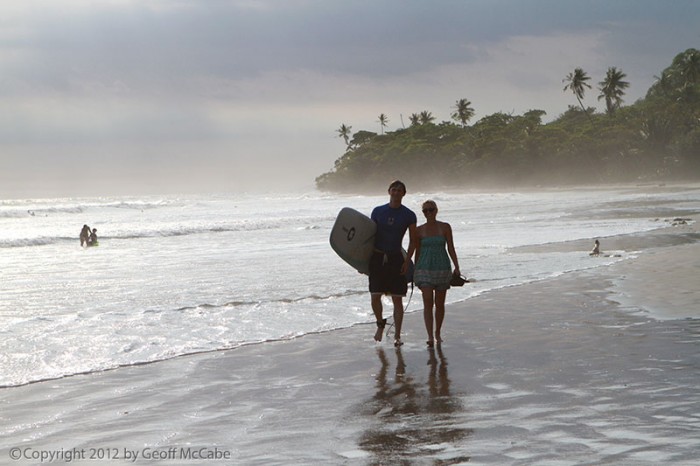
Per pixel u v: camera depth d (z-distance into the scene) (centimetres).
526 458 498
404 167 17688
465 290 1453
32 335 1066
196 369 839
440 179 17025
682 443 512
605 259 1955
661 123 13412
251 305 1369
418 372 797
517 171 15262
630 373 741
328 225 4738
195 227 4825
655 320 1054
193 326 1143
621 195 8094
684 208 4938
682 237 2591
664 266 1703
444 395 691
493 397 675
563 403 639
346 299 1422
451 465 491
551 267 1825
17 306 1446
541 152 15050
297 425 605
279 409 659
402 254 973
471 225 3947
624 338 932
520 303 1270
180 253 2930
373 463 502
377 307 976
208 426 609
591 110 17500
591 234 2933
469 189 15862
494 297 1351
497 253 2264
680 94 14050
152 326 1145
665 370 748
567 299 1294
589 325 1038
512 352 880
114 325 1157
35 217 7988
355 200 11325
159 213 8212
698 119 13050
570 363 802
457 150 17212
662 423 564
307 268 2069
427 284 941
